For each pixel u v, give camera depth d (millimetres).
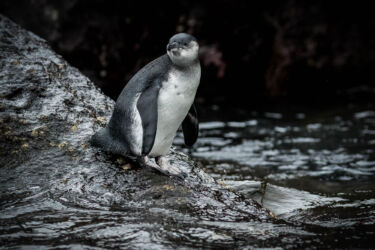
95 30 24641
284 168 14398
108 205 8562
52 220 7969
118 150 9656
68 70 12906
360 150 16281
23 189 8922
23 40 13688
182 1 25016
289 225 8672
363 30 26234
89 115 11133
